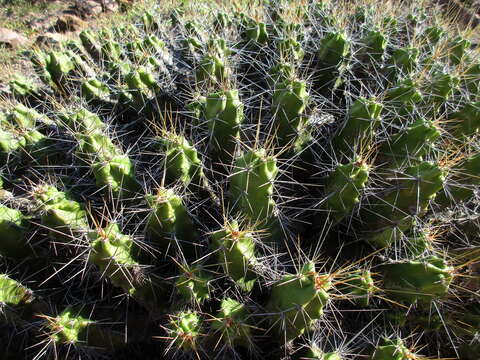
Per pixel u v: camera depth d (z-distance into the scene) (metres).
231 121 0.51
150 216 0.44
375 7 0.94
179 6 1.11
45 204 0.44
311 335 0.44
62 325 0.43
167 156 0.47
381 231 0.49
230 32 0.80
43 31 1.60
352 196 0.47
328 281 0.37
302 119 0.53
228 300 0.42
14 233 0.49
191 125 0.57
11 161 0.60
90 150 0.48
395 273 0.48
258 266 0.44
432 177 0.44
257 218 0.46
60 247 0.50
